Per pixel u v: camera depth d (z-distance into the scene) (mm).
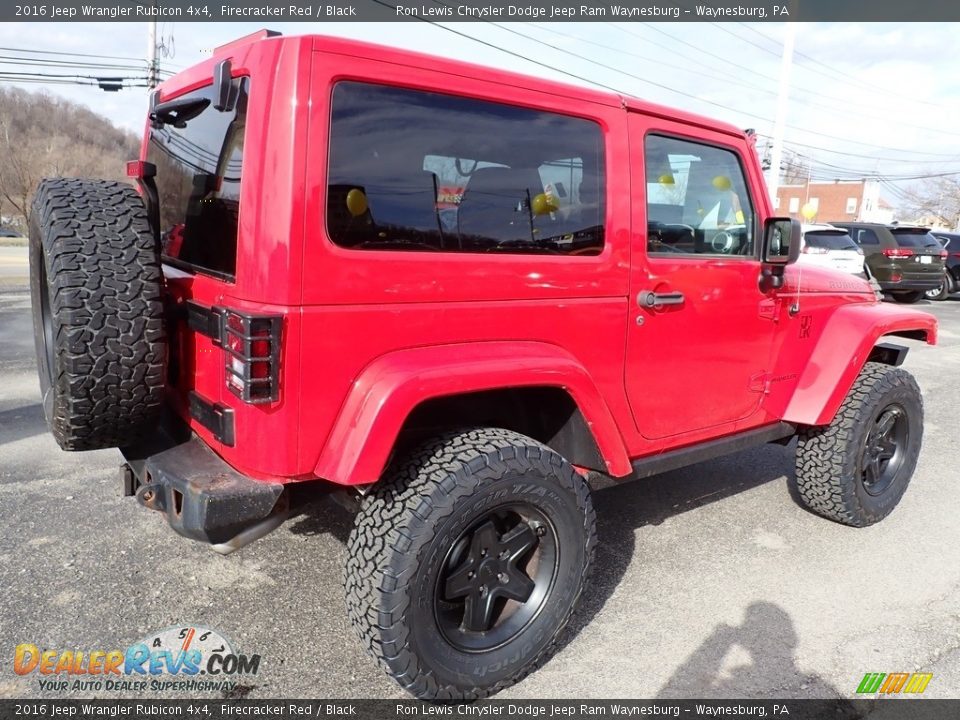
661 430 3121
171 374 2695
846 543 3811
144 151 3324
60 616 2826
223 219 2332
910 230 15289
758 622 3023
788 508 4266
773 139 17625
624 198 2801
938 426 6293
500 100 2432
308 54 2039
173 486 2221
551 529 2525
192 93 2709
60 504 3818
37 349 3012
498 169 2463
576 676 2646
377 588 2168
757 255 3439
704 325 3158
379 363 2221
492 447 2344
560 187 2631
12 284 14375
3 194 44688
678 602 3160
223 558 3322
